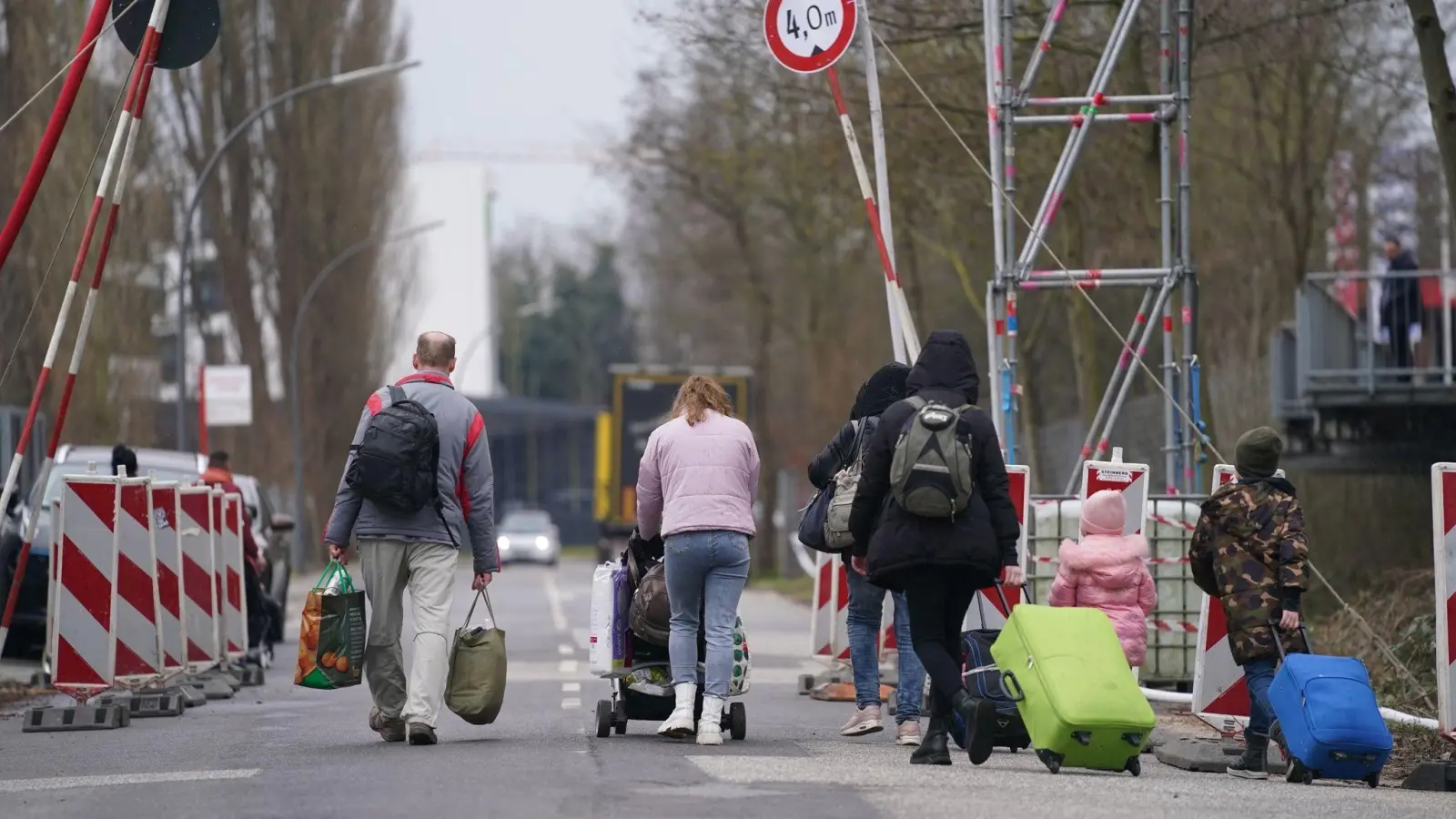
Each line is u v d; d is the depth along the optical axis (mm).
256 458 183625
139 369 135000
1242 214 128750
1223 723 46875
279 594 89375
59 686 51531
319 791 33094
